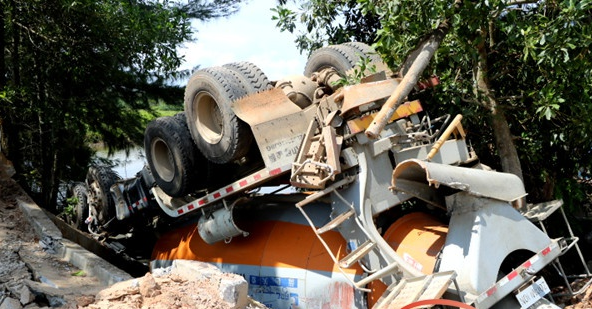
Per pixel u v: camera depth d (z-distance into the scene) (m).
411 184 5.74
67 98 10.73
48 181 10.82
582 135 6.97
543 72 6.94
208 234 7.14
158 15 10.99
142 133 13.27
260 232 7.00
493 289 5.04
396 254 5.76
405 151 6.15
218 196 6.88
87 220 9.86
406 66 6.72
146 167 8.34
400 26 6.76
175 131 7.22
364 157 5.96
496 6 6.46
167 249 8.23
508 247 5.29
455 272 5.00
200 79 6.64
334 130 5.95
